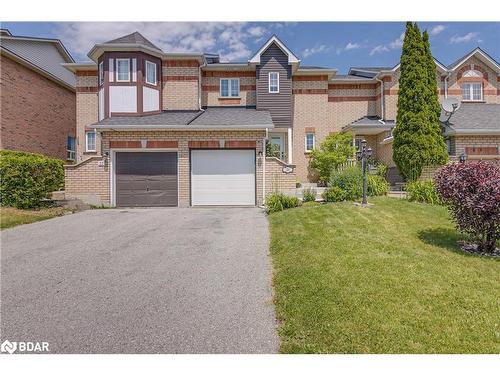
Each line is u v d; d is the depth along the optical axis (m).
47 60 20.12
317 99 18.62
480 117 15.59
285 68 17.38
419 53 13.81
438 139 13.62
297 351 3.19
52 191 12.33
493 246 5.89
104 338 3.47
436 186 6.54
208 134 13.05
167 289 4.62
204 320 3.77
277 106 17.27
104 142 12.88
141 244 6.96
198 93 17.00
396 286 4.29
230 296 4.36
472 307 3.79
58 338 3.49
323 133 18.62
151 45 16.72
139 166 13.05
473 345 3.16
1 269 5.49
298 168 18.47
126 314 3.93
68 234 7.91
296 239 6.55
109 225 8.93
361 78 19.22
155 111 16.08
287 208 10.65
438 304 3.84
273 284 4.68
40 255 6.25
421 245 6.14
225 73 18.34
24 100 16.38
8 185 10.71
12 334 3.56
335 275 4.64
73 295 4.47
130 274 5.22
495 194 5.51
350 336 3.30
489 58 18.91
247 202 13.15
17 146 15.84
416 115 13.52
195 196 13.13
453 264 5.14
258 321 3.73
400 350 3.11
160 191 13.04
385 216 8.12
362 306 3.80
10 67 15.36
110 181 12.84
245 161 13.16
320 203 10.77
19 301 4.30
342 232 6.85
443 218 8.01
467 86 19.14
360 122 17.77
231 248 6.50
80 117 17.92
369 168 14.06
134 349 3.30
